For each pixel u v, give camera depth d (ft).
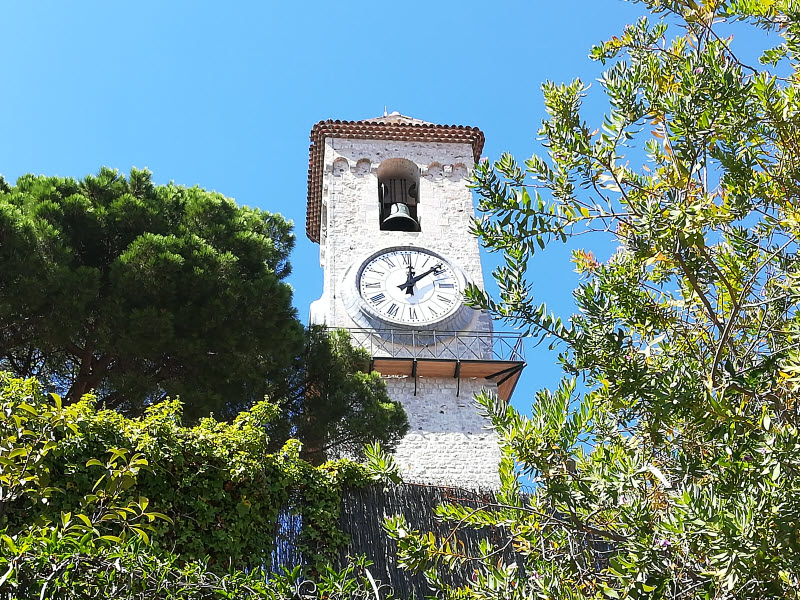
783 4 18.81
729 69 17.87
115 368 46.91
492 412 18.25
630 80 19.15
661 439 18.69
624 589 16.22
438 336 73.92
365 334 73.26
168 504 27.40
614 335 18.06
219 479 28.89
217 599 22.15
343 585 22.49
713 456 17.65
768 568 14.89
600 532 16.74
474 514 19.02
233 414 47.60
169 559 21.50
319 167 92.02
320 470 31.24
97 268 45.55
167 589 20.15
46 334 43.96
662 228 17.34
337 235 82.23
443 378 71.92
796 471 15.44
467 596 18.12
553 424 17.61
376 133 89.97
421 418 69.21
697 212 17.24
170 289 45.70
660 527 15.31
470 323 75.66
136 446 27.63
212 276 46.88
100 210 48.75
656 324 20.30
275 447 47.57
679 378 17.08
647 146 20.04
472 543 29.81
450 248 82.28
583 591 18.20
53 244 44.21
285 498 29.89
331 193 85.61
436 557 18.78
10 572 15.61
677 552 16.06
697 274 18.28
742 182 17.65
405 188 91.66
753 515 14.32
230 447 29.60
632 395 17.85
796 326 17.11
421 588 28.76
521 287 18.30
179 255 45.98
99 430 27.07
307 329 56.03
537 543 18.66
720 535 14.15
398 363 70.74
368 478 31.40
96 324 45.52
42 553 17.80
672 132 18.17
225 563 27.50
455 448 67.77
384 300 75.66
